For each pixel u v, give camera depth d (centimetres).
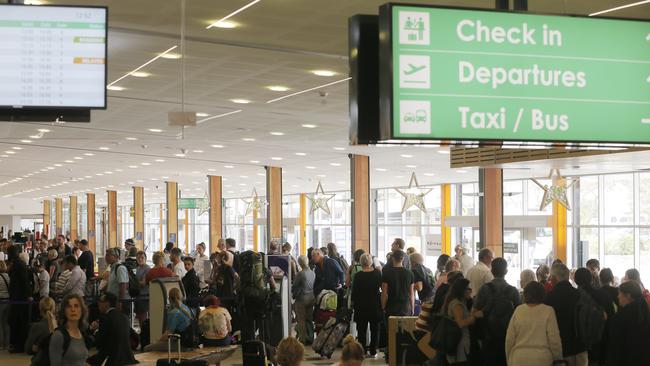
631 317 697
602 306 791
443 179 3184
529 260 2661
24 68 491
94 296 1382
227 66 1210
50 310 955
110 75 1292
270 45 1067
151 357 880
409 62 420
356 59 431
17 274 1307
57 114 497
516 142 436
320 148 2300
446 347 757
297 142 2181
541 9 849
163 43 1059
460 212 3397
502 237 1922
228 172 3350
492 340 750
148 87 1398
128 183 4309
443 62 425
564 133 442
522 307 664
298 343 555
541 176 2662
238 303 1184
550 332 652
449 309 768
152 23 953
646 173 2341
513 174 2520
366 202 2431
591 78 447
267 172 2995
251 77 1295
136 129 1991
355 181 2417
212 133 2039
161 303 1160
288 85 1364
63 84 496
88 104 499
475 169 2647
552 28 442
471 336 764
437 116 422
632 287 703
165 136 2131
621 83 452
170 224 4091
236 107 1609
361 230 2409
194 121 653
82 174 3775
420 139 420
